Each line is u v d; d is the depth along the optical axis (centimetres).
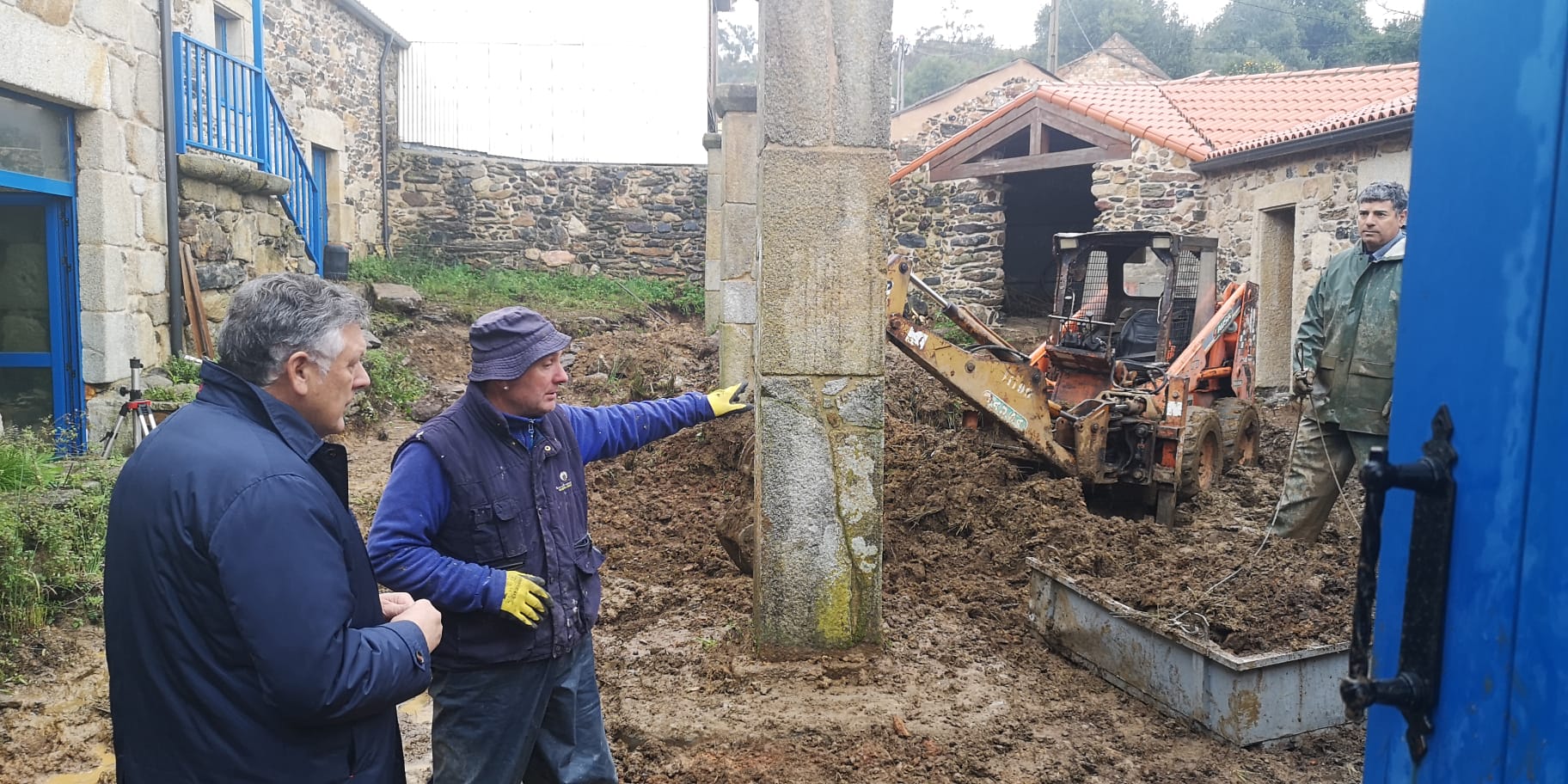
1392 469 118
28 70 604
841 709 369
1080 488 615
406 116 1648
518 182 1622
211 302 839
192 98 889
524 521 242
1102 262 811
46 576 439
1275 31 3516
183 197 802
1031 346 1246
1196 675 352
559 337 243
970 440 697
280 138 1077
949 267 1438
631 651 425
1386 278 428
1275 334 1080
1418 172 125
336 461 190
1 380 683
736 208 847
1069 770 330
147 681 171
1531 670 106
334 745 180
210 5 1045
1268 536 483
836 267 387
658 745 348
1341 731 353
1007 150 1438
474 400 240
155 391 698
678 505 651
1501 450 111
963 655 421
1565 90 104
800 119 378
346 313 190
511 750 242
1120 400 654
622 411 284
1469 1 117
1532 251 107
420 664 188
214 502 166
